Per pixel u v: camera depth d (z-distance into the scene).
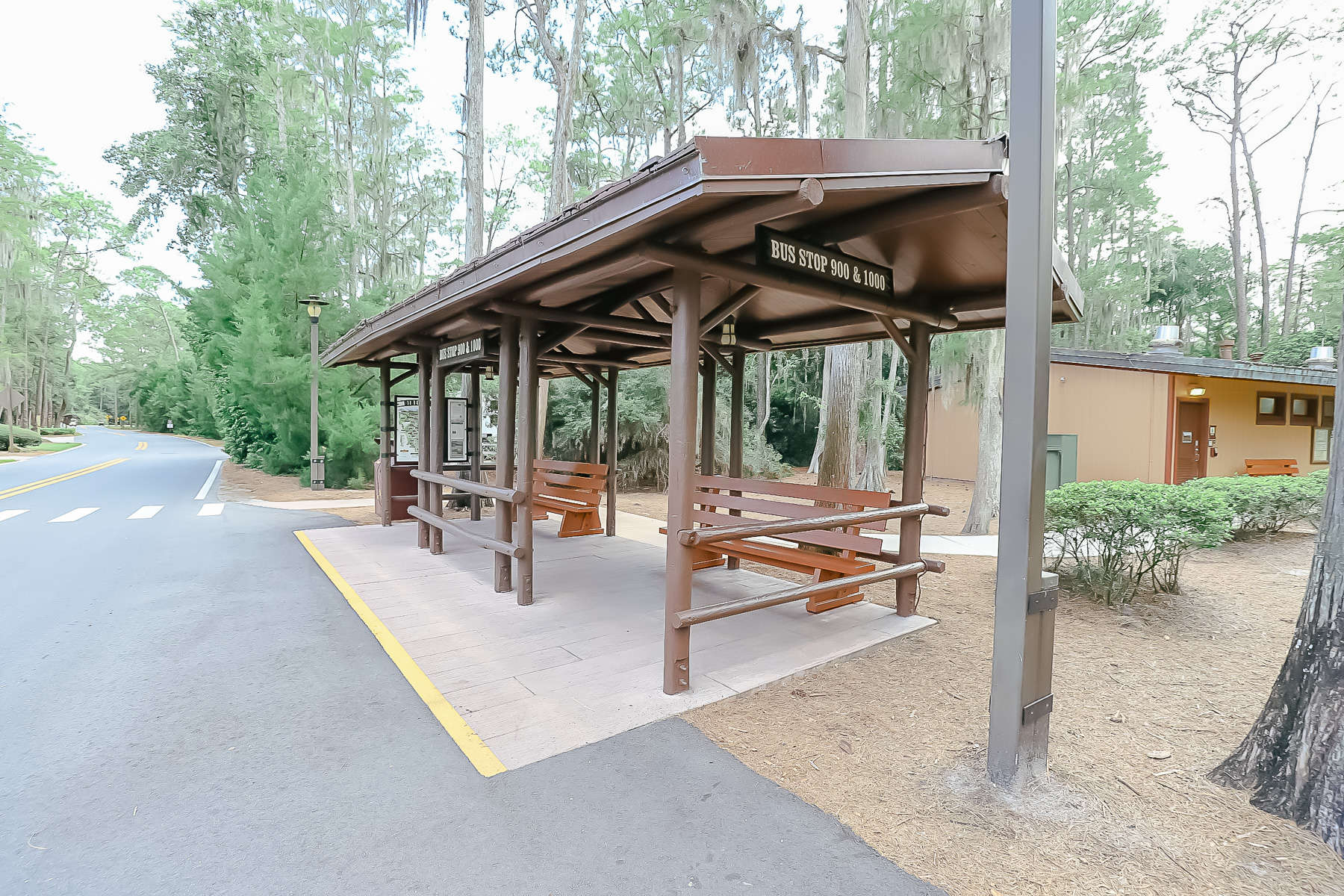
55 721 3.06
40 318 42.38
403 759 2.69
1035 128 2.30
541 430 12.58
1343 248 27.33
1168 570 5.50
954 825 2.23
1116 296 22.91
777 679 3.56
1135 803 2.36
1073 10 11.71
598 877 1.97
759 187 2.40
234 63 22.36
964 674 3.68
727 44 11.95
